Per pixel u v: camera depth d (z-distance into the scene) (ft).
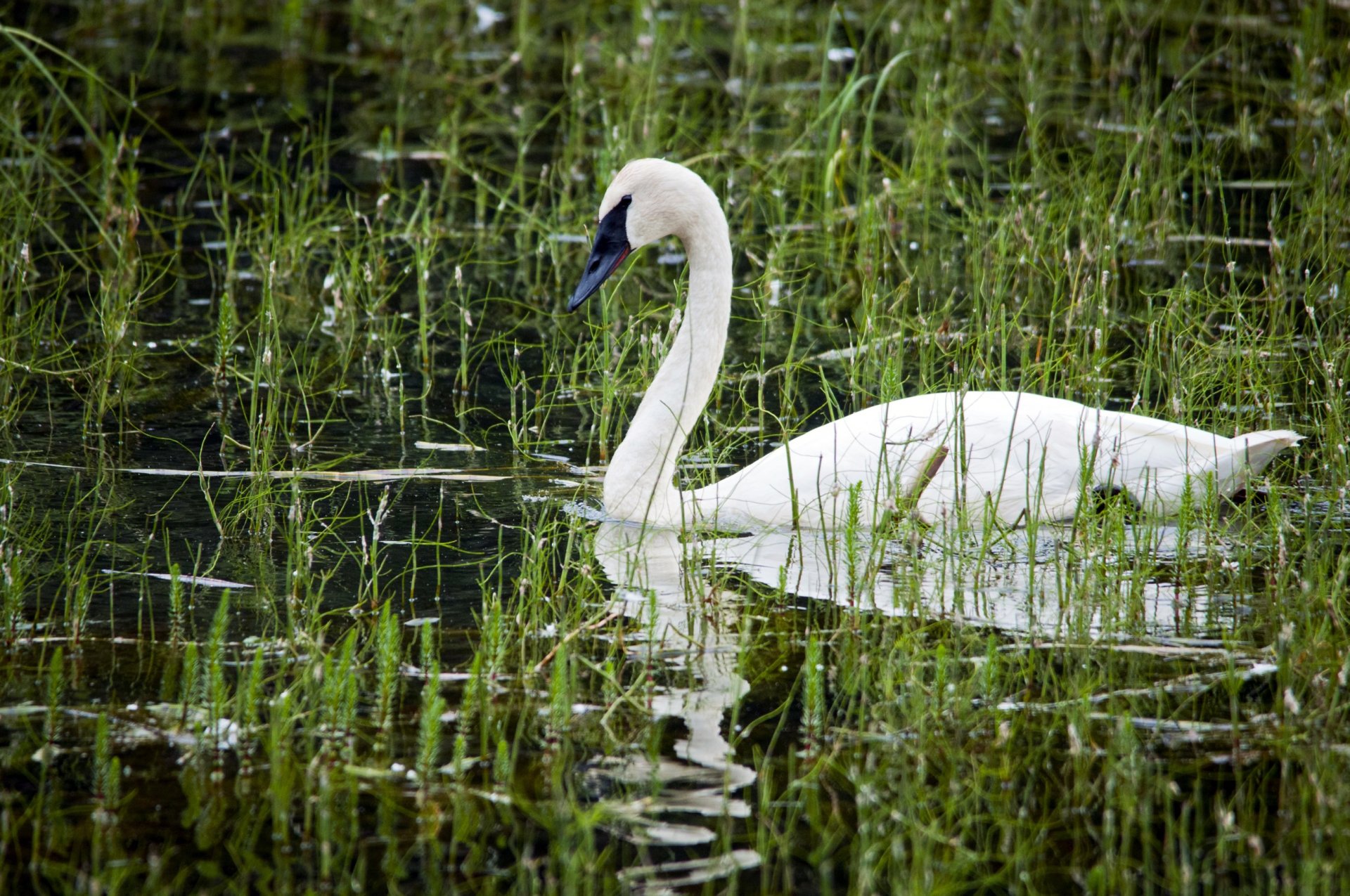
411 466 40.37
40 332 48.60
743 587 32.68
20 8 93.25
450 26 95.09
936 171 65.21
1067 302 52.65
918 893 21.81
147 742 25.79
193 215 63.41
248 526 35.50
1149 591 32.30
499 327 52.70
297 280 56.85
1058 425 37.19
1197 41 85.46
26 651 28.86
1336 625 30.12
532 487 39.06
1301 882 21.83
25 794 24.23
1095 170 59.21
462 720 26.27
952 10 87.86
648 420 37.01
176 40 90.74
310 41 91.97
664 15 94.84
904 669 28.63
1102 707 27.25
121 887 22.00
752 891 22.02
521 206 64.90
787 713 27.02
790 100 75.97
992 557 34.55
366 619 30.58
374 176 68.33
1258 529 35.40
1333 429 38.63
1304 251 54.70
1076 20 90.68
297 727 26.37
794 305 54.85
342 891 21.94
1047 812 24.11
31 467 38.93
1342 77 68.74
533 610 30.40
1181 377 42.88
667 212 38.01
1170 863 22.49
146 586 31.96
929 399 38.14
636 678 28.25
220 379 46.78
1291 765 25.18
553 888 21.79
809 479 36.86
